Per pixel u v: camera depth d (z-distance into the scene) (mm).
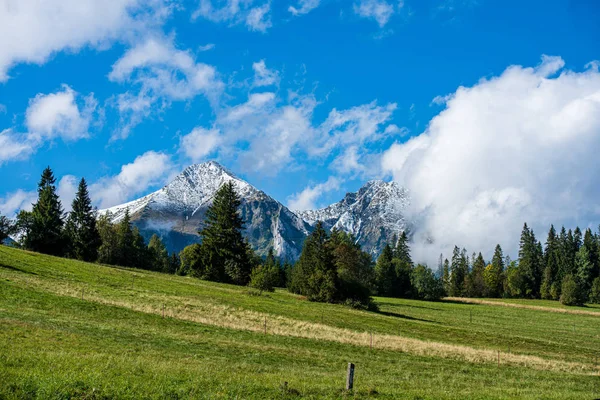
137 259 146125
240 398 19734
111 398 18250
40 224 114938
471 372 38156
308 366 33469
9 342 26812
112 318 44188
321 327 55594
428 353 45656
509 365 43469
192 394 19578
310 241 102312
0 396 16984
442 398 23500
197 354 32406
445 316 104375
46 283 57469
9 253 80000
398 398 22328
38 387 18141
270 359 34219
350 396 21781
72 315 42344
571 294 155500
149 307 52938
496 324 95312
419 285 166625
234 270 113875
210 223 117750
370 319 70562
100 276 75250
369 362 38281
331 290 93125
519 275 197500
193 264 115438
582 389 34594
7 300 43188
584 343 73125
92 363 23219
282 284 160000
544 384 34750
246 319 55062
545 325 98938
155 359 27828
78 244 124125
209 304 62312
